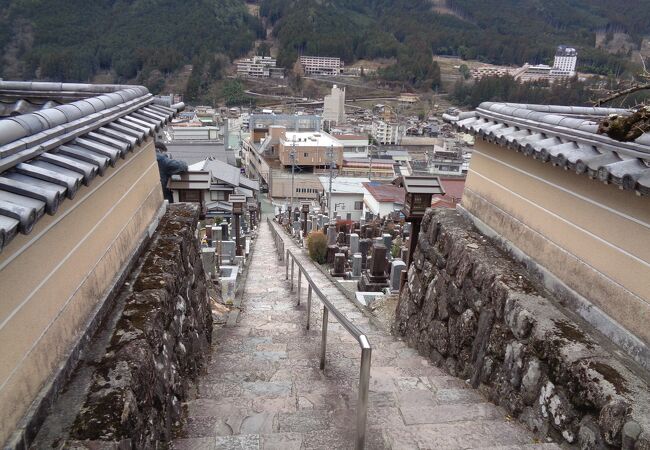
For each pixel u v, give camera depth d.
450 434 3.24
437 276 5.50
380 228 18.64
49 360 2.38
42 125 2.48
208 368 4.71
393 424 3.43
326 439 3.19
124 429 2.27
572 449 2.87
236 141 75.06
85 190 3.03
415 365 5.07
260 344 5.59
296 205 37.72
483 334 4.18
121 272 3.71
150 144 5.27
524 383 3.44
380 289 10.43
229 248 12.43
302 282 10.16
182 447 3.01
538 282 4.10
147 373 2.79
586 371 2.85
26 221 1.81
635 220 3.04
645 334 2.90
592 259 3.46
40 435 2.14
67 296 2.67
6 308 1.99
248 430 3.34
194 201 8.10
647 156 2.70
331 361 4.87
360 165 48.31
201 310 5.38
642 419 2.39
